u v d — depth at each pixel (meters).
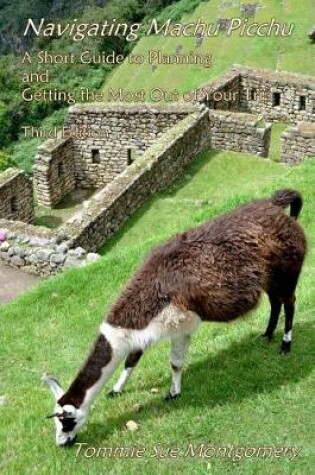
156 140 22.78
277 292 8.48
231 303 7.74
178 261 7.72
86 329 11.75
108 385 9.02
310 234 13.57
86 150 24.34
